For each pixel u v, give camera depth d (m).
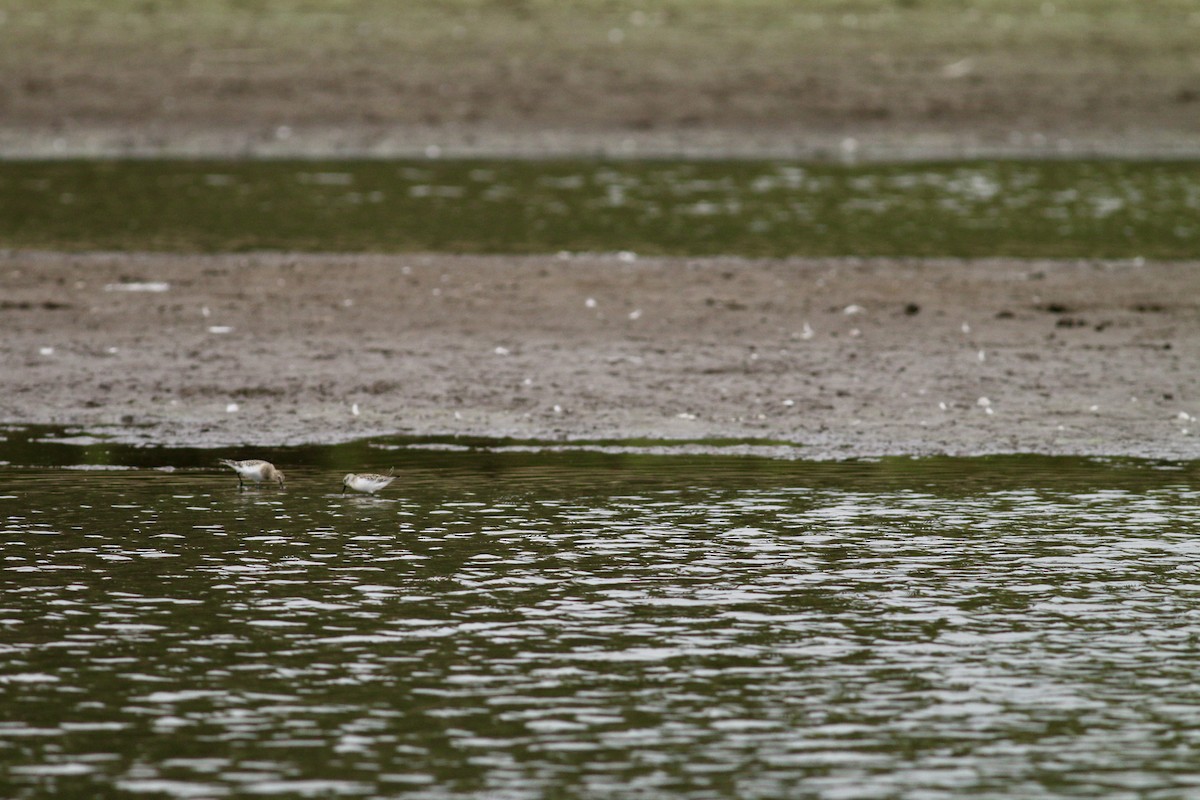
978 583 44.94
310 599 43.22
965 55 175.12
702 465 58.88
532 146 147.75
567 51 170.50
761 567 46.38
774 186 126.56
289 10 179.38
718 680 37.62
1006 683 37.50
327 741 34.09
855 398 68.38
